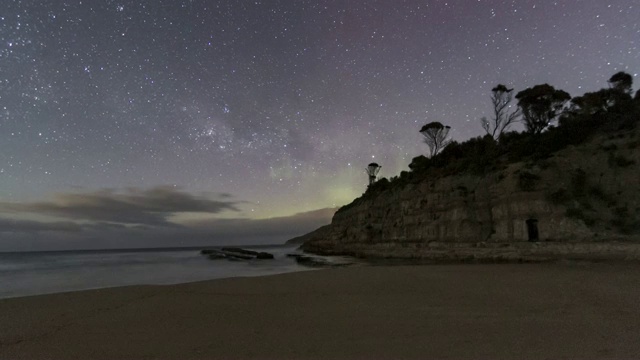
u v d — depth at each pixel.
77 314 9.65
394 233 38.62
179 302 10.83
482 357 5.57
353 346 6.34
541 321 7.57
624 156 23.66
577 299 9.66
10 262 56.97
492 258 25.38
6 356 6.38
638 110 25.83
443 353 5.82
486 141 38.81
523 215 25.36
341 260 38.56
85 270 34.66
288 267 34.34
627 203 21.83
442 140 54.16
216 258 56.06
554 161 26.03
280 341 6.76
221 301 10.86
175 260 53.97
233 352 6.20
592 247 20.75
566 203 23.81
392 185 47.38
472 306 9.23
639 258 18.84
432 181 36.16
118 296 12.20
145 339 7.14
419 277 15.17
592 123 27.64
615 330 6.76
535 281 12.99
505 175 28.59
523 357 5.51
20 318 9.36
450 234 30.58
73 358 6.15
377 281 14.33
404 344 6.36
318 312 9.09
